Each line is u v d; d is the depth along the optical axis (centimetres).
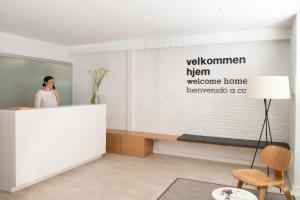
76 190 381
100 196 362
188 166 506
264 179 320
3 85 539
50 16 412
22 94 579
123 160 541
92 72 674
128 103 631
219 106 540
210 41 528
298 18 374
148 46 591
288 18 412
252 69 509
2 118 366
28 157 379
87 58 689
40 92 514
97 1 343
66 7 368
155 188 393
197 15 402
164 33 530
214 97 544
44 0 340
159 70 598
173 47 578
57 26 476
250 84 362
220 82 537
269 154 342
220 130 541
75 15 406
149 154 593
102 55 667
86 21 441
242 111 520
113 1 342
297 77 375
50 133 416
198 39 539
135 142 575
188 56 566
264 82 346
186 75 571
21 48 569
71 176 439
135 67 624
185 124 575
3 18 424
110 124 662
